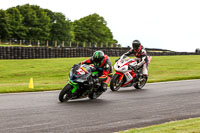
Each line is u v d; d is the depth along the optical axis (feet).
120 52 189.67
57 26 463.01
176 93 49.88
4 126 26.40
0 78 81.30
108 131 25.91
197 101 42.19
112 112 33.99
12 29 377.50
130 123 29.04
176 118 31.65
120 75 52.85
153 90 53.88
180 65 121.90
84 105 37.99
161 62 138.10
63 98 39.73
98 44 560.61
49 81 73.72
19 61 121.08
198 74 86.12
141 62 55.26
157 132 24.02
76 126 27.27
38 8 443.32
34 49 136.15
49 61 125.80
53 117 30.55
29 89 53.06
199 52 250.98
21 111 33.01
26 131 25.08
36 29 406.21
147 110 35.55
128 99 43.62
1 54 126.00
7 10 394.93
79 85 39.75
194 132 23.73
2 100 40.57
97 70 43.09
